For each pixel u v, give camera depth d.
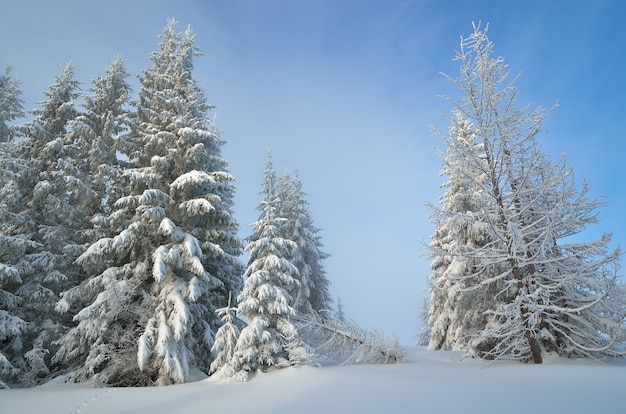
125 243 15.35
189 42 20.80
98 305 14.30
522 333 12.14
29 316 16.33
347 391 8.39
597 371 9.04
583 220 13.25
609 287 10.73
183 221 17.05
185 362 13.92
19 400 9.39
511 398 6.70
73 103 19.48
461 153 13.94
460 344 19.00
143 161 18.62
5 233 16.86
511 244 12.59
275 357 13.06
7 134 21.73
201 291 15.90
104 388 11.23
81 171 18.75
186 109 17.91
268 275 13.83
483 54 14.16
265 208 15.22
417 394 7.50
